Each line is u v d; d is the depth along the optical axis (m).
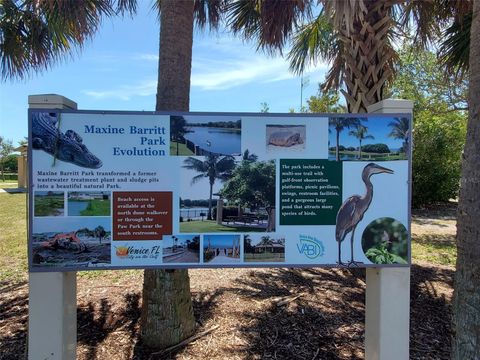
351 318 3.96
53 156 2.36
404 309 2.55
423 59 10.94
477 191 2.12
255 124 2.47
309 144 2.49
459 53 4.83
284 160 2.49
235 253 2.47
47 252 2.37
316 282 5.10
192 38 3.37
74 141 2.38
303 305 4.26
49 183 2.36
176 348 3.26
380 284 2.55
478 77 2.11
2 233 9.48
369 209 2.51
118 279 5.17
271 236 2.48
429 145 14.16
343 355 3.25
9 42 4.99
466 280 2.19
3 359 3.09
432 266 6.28
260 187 2.48
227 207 2.46
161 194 2.43
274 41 4.84
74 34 4.45
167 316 3.28
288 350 3.30
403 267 2.53
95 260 2.40
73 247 2.38
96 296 4.42
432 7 5.27
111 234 2.41
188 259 2.45
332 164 2.49
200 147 2.45
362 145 2.51
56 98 2.37
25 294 4.69
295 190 2.49
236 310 4.05
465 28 4.59
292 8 4.46
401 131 2.51
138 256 2.42
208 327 3.62
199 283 4.95
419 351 3.36
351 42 4.90
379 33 4.80
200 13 4.84
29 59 5.20
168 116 2.43
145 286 3.37
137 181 2.42
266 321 3.82
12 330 3.62
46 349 2.41
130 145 2.41
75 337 2.63
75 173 2.38
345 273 5.53
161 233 2.43
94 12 4.05
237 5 4.94
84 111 2.38
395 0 4.73
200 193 2.45
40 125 2.35
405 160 2.51
